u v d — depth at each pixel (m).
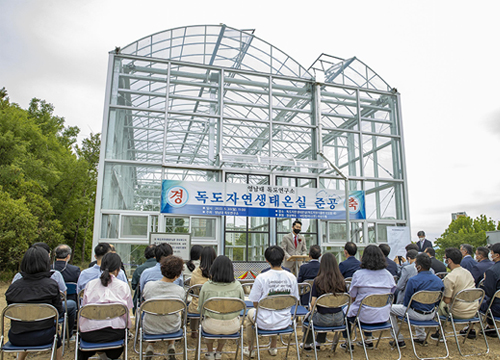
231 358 4.18
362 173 10.73
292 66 10.90
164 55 9.87
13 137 15.04
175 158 10.02
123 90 9.38
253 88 10.42
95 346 3.26
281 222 9.66
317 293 4.05
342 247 10.05
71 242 26.47
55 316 3.28
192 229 8.98
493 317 4.73
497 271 4.70
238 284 3.85
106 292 3.44
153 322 3.59
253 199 9.38
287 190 9.68
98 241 8.40
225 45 10.38
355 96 11.27
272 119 10.43
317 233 9.88
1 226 11.67
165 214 8.84
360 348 4.57
